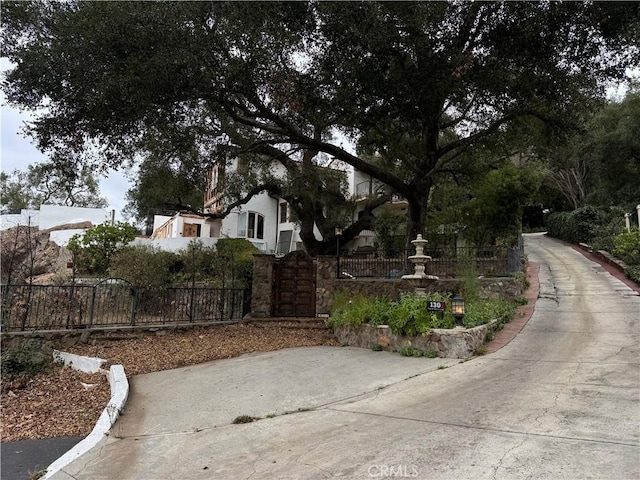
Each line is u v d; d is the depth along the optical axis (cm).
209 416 531
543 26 979
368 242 2852
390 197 2372
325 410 531
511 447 376
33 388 736
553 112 1367
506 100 1186
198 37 863
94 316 1096
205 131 1318
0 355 791
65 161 1144
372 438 421
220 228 2805
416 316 848
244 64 925
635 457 344
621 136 2788
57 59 871
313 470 356
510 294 1307
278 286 1450
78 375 800
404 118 1187
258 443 431
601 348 771
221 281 1577
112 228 1803
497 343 860
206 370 791
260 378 712
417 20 902
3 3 953
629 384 557
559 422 433
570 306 1220
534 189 1789
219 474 362
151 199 1967
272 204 3000
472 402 518
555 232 3503
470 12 977
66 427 550
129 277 1504
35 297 1026
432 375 665
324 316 1386
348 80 996
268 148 1722
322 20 941
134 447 439
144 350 938
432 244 2067
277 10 907
